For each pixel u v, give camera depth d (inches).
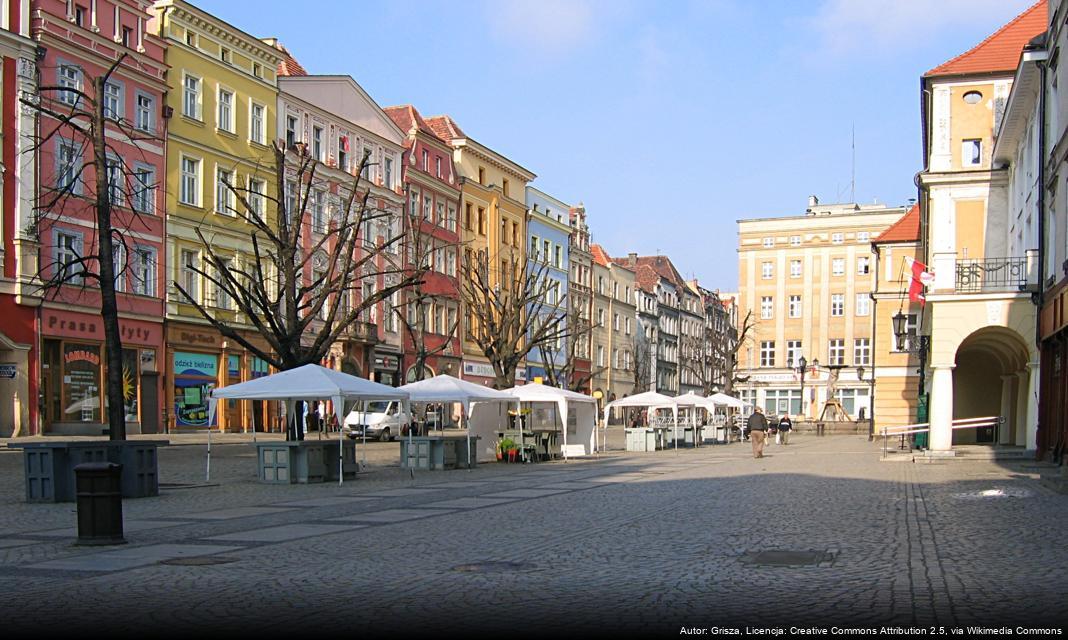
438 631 301.3
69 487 725.9
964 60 1448.1
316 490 842.2
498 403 1385.3
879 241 2230.6
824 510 642.8
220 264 1259.8
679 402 1957.4
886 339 2220.7
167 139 1825.8
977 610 323.9
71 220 1621.6
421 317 2000.5
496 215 3002.0
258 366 2037.4
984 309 1201.4
